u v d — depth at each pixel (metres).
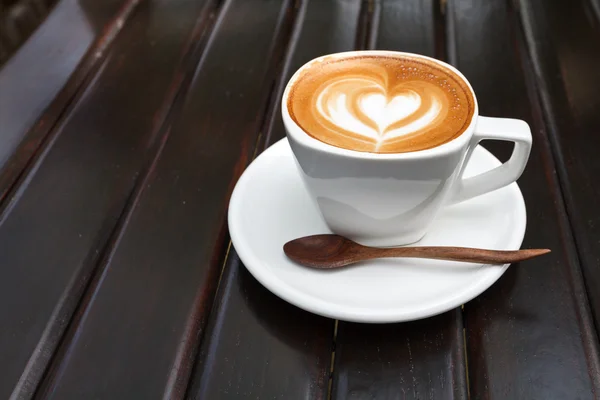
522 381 0.34
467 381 0.35
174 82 0.54
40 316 0.39
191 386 0.35
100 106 0.52
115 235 0.43
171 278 0.40
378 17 0.60
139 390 0.35
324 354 0.36
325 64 0.43
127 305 0.39
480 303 0.38
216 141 0.49
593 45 0.54
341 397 0.35
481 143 0.48
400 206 0.38
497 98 0.50
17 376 0.36
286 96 0.40
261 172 0.44
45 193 0.45
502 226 0.40
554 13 0.58
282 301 0.38
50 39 0.58
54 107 0.52
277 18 0.60
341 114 0.39
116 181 0.46
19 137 0.49
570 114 0.48
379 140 0.38
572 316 0.37
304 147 0.37
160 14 0.61
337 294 0.37
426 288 0.37
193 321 0.38
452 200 0.41
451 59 0.55
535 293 0.38
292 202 0.43
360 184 0.37
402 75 0.42
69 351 0.37
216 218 0.43
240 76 0.54
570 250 0.40
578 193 0.43
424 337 0.36
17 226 0.43
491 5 0.60
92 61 0.56
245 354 0.36
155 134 0.50
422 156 0.35
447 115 0.39
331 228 0.41
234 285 0.39
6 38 0.91
